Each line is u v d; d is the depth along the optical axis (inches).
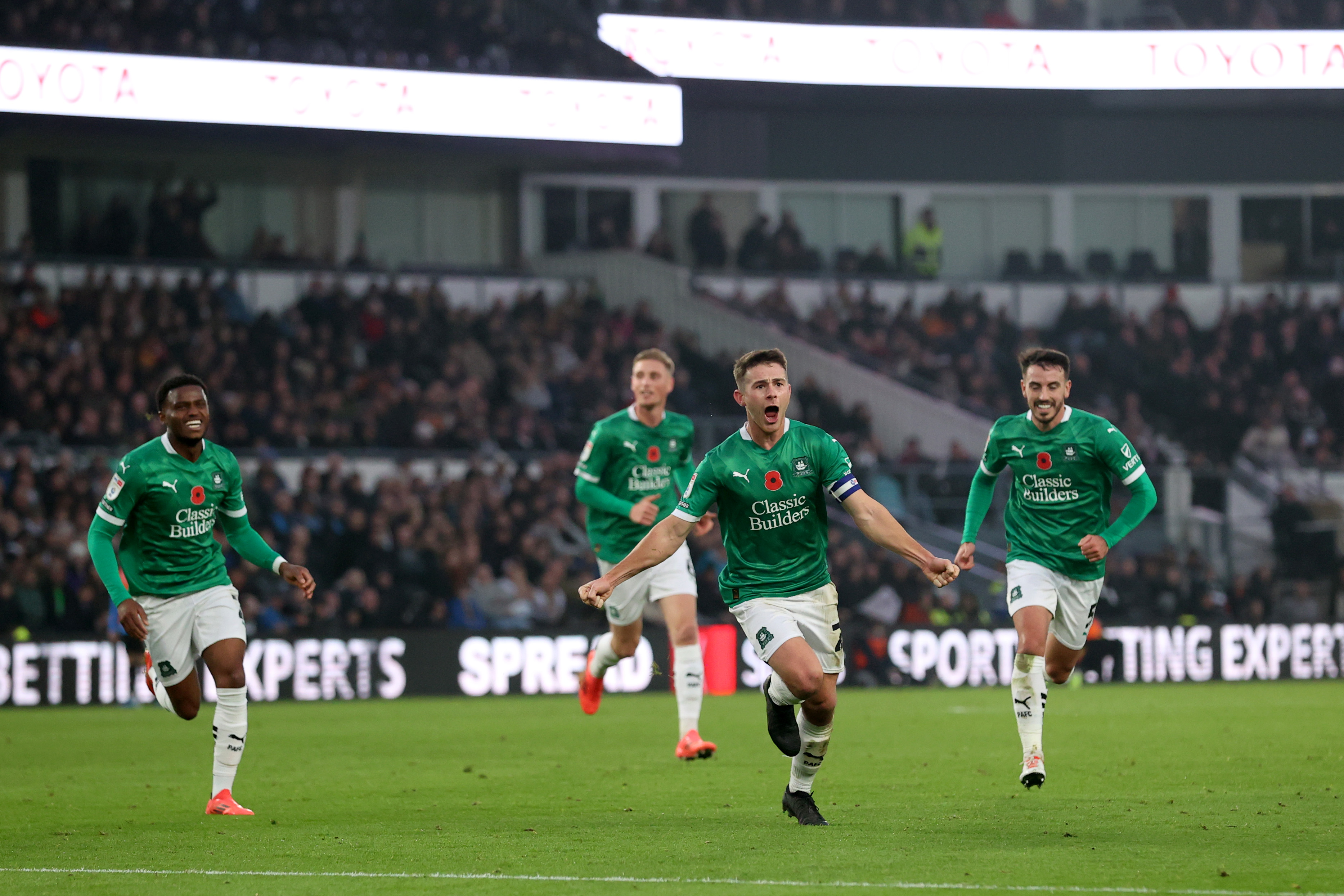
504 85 2178.9
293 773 814.5
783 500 565.0
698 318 2379.4
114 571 631.8
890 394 2256.4
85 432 1796.3
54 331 1972.2
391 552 1669.5
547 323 2260.1
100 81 1967.3
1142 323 2513.5
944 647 1686.8
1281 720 1113.4
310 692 1508.4
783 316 2383.1
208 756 936.9
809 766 586.6
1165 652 1710.1
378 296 2171.5
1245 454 2283.5
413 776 792.9
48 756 943.7
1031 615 690.2
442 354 2137.1
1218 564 2014.0
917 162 2600.9
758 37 2381.9
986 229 2667.3
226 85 2031.3
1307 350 2480.3
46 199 2261.3
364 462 1891.0
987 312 2480.3
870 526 555.2
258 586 1601.9
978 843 524.4
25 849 539.5
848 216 2645.2
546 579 1699.1
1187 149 2637.8
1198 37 2458.2
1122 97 2468.0
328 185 2417.6
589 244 2546.8
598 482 885.2
